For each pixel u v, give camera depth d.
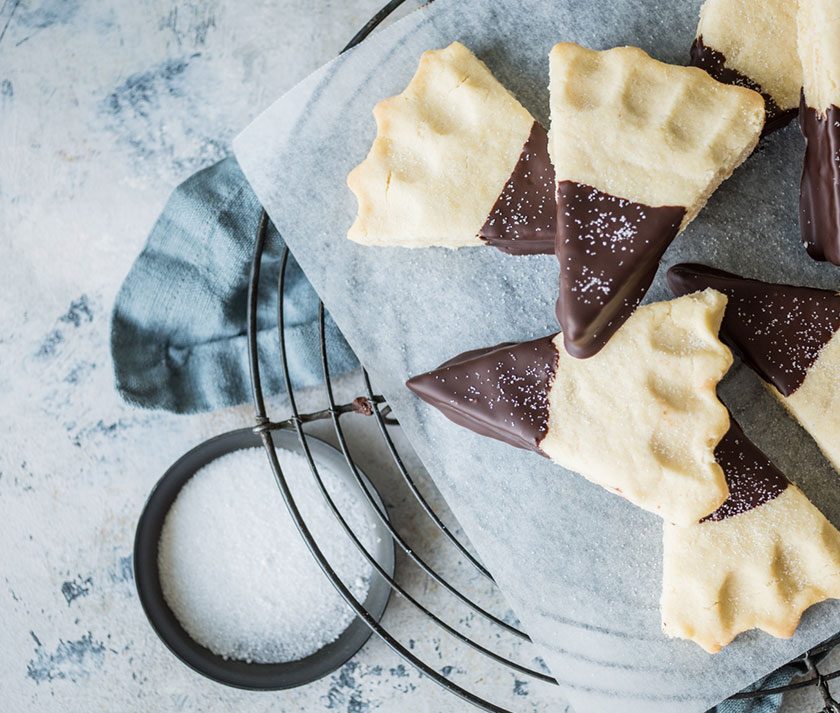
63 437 0.53
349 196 0.46
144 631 0.53
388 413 0.52
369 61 0.46
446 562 0.52
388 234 0.45
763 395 0.46
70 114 0.53
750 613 0.44
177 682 0.53
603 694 0.45
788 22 0.44
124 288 0.51
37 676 0.53
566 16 0.46
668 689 0.45
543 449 0.43
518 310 0.46
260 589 0.52
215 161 0.53
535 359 0.44
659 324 0.43
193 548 0.52
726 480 0.44
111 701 0.53
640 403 0.43
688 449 0.42
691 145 0.42
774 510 0.44
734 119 0.43
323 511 0.51
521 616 0.46
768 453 0.45
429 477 0.52
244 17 0.52
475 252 0.46
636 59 0.43
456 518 0.49
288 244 0.46
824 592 0.44
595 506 0.45
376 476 0.52
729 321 0.44
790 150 0.45
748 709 0.48
